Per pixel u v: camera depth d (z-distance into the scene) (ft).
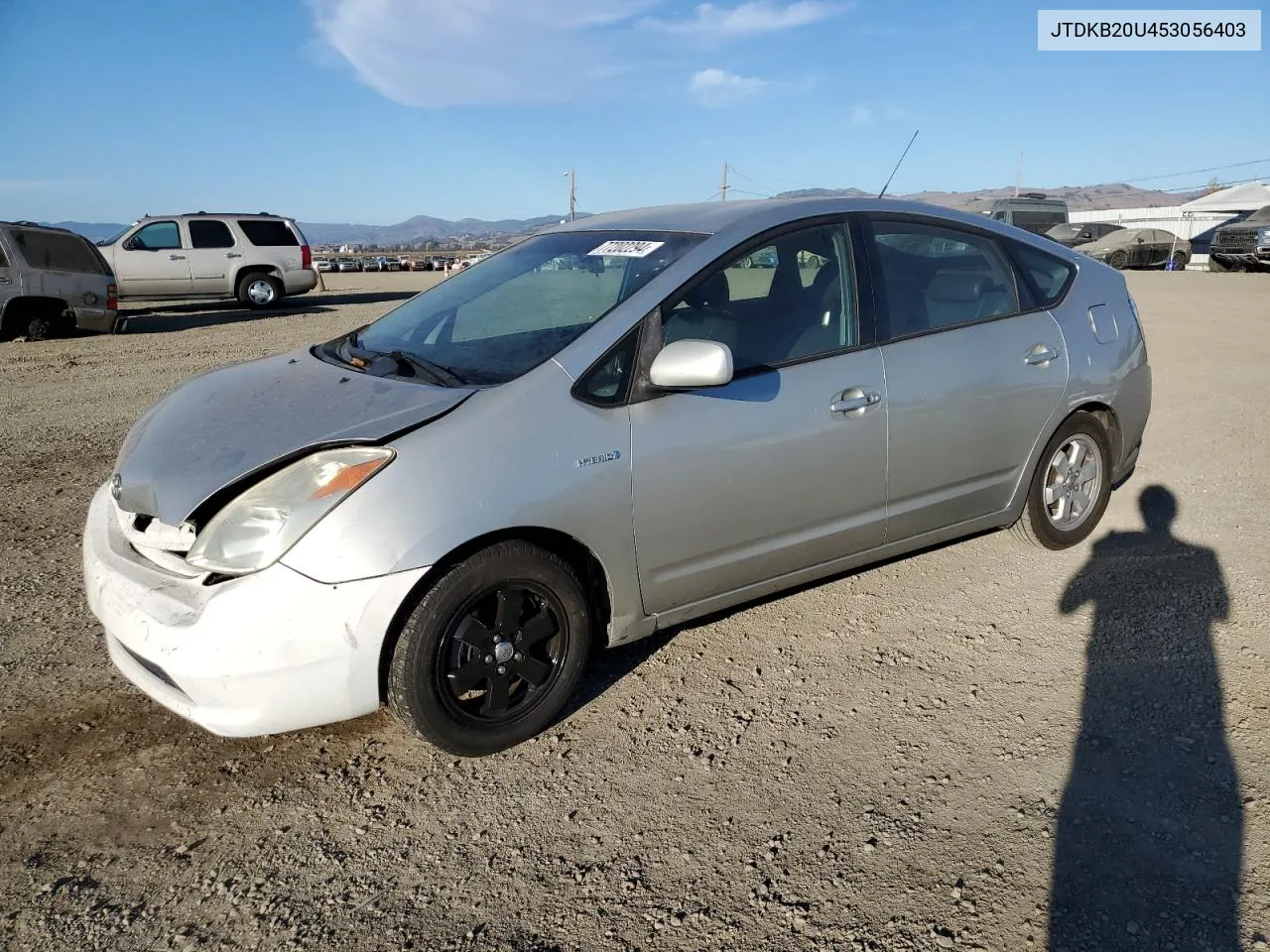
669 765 9.61
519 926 7.51
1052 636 12.21
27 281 41.01
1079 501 14.82
